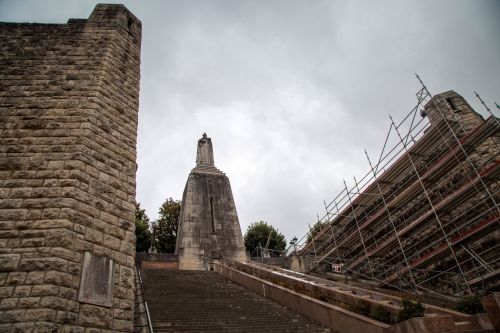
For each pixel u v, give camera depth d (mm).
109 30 11852
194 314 10867
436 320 8367
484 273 14109
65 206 7547
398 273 16797
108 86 10328
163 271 18000
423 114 21266
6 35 10797
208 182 30344
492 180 14281
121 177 9219
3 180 7770
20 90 9484
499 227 13781
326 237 24969
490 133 14672
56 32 11289
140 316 8711
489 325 8719
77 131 8859
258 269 17844
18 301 6246
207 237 26797
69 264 6953
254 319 11031
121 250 8180
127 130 10203
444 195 16812
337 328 10641
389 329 8922
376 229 20391
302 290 13820
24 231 7117
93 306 6930
